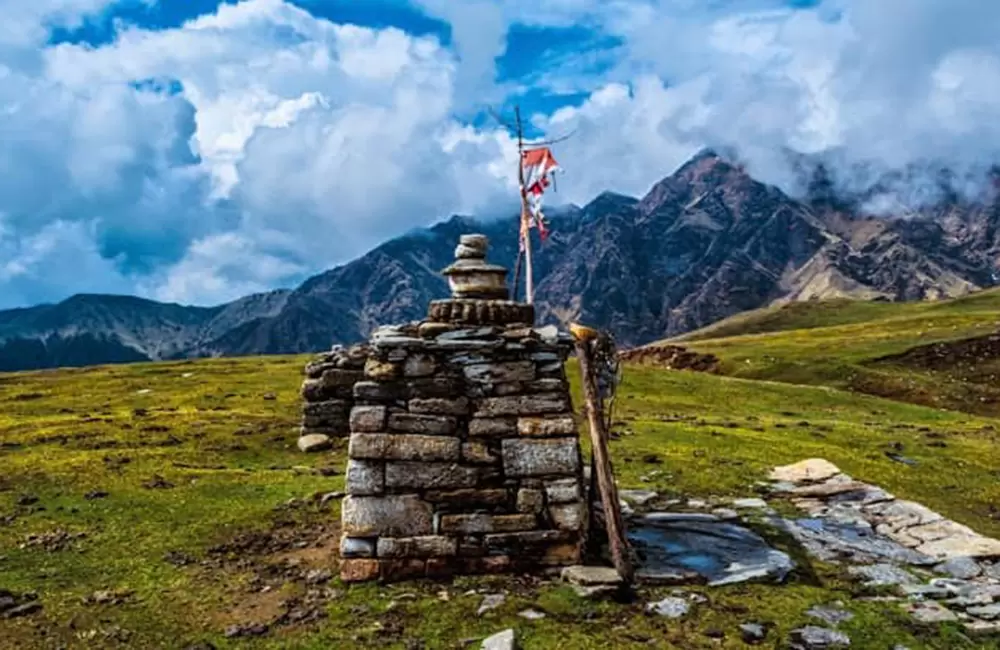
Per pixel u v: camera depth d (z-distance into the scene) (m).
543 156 20.06
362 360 29.75
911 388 67.94
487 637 11.89
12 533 17.47
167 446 28.22
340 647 11.84
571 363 57.91
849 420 42.00
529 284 19.44
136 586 14.45
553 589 13.70
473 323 16.09
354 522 14.48
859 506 20.59
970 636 12.66
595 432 15.00
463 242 17.22
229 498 20.48
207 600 13.77
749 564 15.31
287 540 17.09
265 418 35.28
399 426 14.96
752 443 30.25
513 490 14.89
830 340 97.88
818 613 13.16
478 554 14.53
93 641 12.17
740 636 12.25
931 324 109.31
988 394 65.56
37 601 13.69
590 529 16.28
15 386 56.59
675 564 15.27
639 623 12.60
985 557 16.61
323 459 26.59
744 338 118.19
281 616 13.02
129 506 19.64
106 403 45.34
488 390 15.27
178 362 77.19
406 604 13.24
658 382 53.47
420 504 14.65
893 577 15.16
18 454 26.39
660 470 24.67
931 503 23.27
